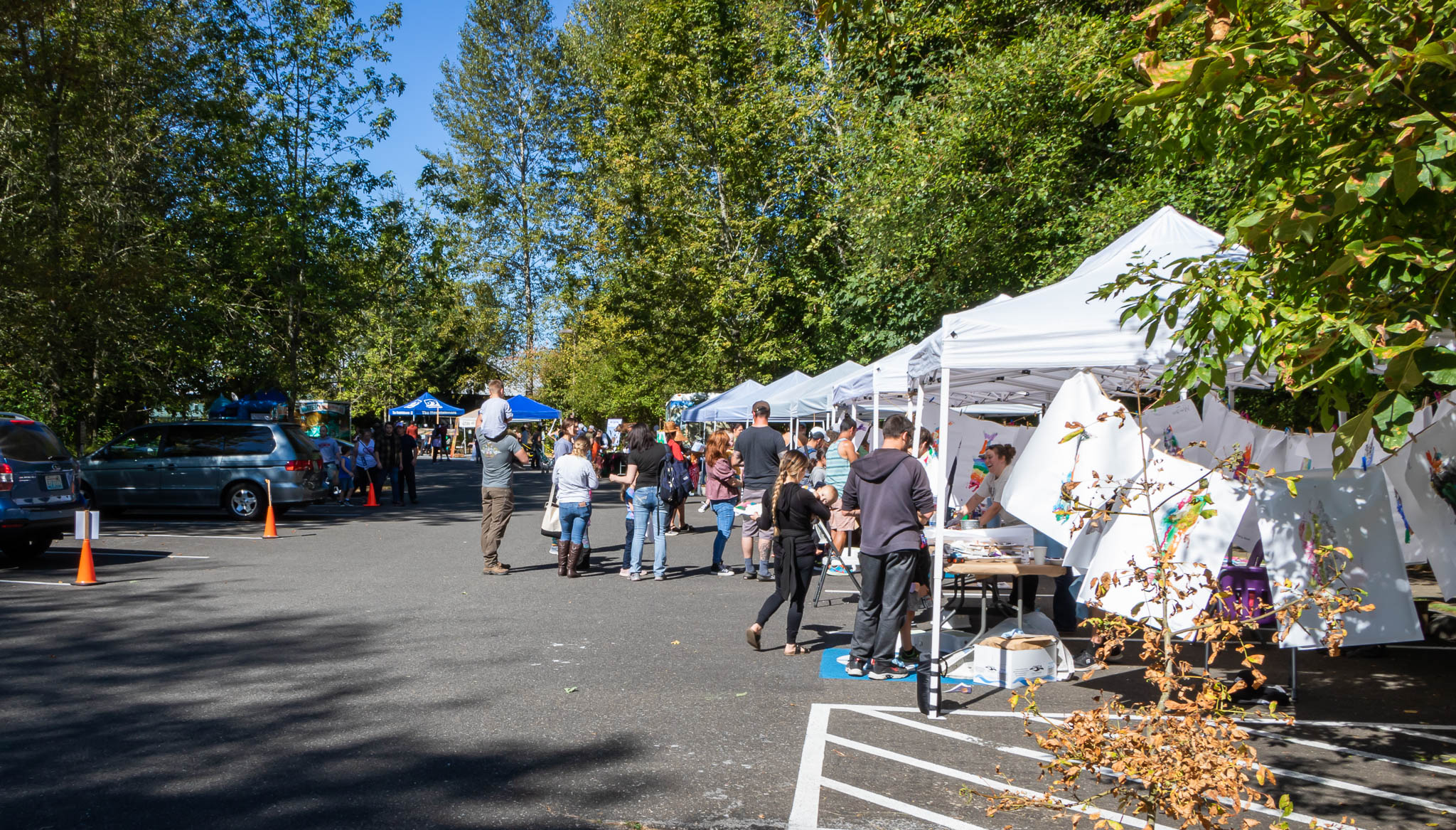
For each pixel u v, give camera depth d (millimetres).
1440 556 6043
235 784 4645
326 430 30391
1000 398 14352
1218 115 4805
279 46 25609
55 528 11930
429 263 28984
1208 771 3096
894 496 6930
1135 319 5977
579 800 4523
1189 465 5598
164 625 8406
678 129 27891
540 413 41906
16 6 16641
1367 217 3445
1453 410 6055
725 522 12367
